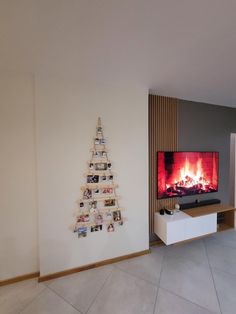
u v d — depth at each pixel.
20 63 1.77
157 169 2.78
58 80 2.04
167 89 2.52
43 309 1.69
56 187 2.07
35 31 1.29
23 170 2.00
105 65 1.83
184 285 1.97
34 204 2.06
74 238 2.17
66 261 2.14
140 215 2.50
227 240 2.97
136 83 2.29
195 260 2.42
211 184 3.25
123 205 2.39
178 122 2.95
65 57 1.66
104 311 1.66
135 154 2.43
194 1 1.02
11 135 1.95
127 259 2.43
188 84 2.34
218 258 2.47
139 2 1.03
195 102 3.10
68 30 1.28
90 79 2.16
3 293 1.87
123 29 1.27
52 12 1.11
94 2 1.03
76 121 2.13
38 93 1.97
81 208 2.18
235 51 1.56
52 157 2.04
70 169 2.12
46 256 2.06
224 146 3.46
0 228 1.96
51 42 1.43
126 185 2.40
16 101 1.95
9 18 1.15
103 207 2.29
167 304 1.73
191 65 1.82
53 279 2.07
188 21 1.19
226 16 1.14
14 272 2.03
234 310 1.66
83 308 1.69
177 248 2.72
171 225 2.50
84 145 2.17
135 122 2.42
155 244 2.79
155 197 2.82
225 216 3.51
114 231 2.36
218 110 3.35
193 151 3.08
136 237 2.49
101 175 2.26
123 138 2.36
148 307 1.70
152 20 1.18
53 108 2.03
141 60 1.72
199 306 1.70
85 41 1.42
